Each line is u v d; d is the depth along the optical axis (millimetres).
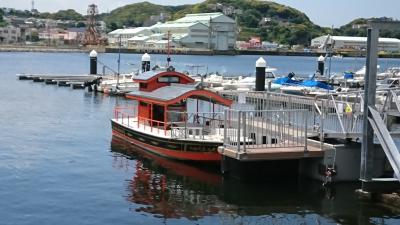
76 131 41281
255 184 26141
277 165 27234
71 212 21812
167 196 24234
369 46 23219
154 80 35375
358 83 70438
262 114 30938
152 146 31984
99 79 78000
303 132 28000
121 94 68875
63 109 55469
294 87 62969
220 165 29141
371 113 23547
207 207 22797
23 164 29906
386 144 23078
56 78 87188
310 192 24812
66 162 30578
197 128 30453
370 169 23859
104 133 40375
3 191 24500
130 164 30094
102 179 26953
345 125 27156
